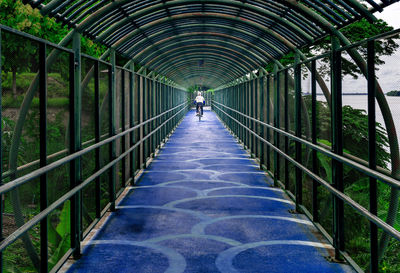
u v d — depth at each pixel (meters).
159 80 13.92
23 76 6.82
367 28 12.34
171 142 15.38
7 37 7.39
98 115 4.90
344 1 3.75
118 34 6.21
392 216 3.35
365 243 5.54
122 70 6.69
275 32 6.70
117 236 4.74
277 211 5.85
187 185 7.73
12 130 5.25
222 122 25.58
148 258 4.05
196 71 22.61
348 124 4.59
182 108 29.56
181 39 9.88
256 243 4.49
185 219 5.45
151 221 5.36
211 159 11.13
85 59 8.65
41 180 3.06
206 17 6.61
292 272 3.69
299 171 5.71
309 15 4.09
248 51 9.55
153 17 6.46
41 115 3.04
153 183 7.92
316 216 4.96
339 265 3.85
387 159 3.84
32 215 5.53
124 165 6.95
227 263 3.91
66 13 4.09
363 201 5.12
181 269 3.78
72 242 3.96
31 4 3.52
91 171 8.06
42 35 10.05
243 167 9.83
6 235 5.10
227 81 22.88
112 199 5.84
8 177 3.86
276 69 8.16
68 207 5.81
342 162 3.56
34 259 4.15
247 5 5.59
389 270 3.97
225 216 5.60
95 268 3.79
